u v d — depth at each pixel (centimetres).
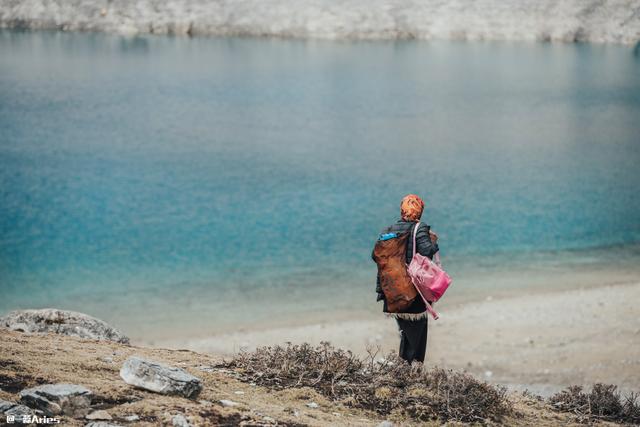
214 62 14488
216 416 602
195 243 3850
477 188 5281
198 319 2650
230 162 6209
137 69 13375
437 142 7331
